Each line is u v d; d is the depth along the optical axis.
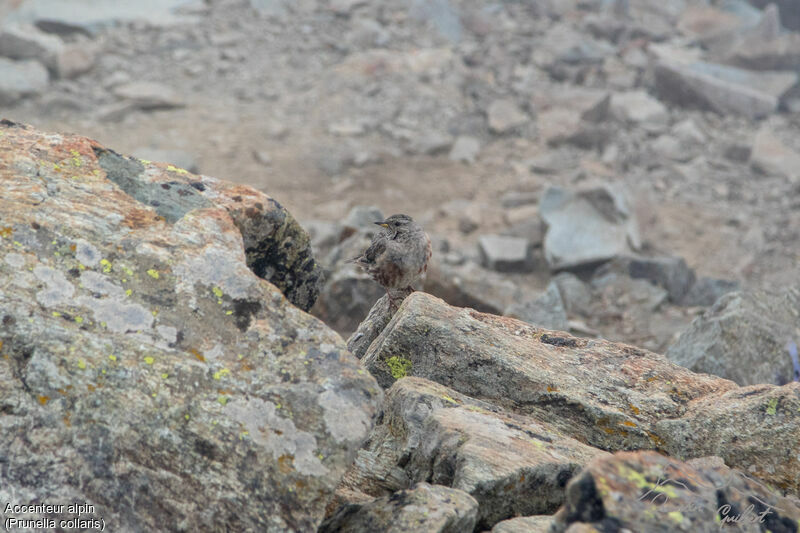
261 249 9.07
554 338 9.99
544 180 42.16
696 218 40.00
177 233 7.72
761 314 16.69
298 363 6.94
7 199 7.47
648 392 9.04
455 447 7.46
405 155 44.59
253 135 44.38
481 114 49.00
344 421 6.61
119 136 42.56
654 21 62.00
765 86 52.84
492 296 26.03
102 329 6.75
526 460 7.26
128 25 54.53
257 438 6.43
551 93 50.09
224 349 6.91
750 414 8.11
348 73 52.09
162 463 6.25
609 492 5.66
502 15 61.72
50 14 52.50
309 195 38.88
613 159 44.81
